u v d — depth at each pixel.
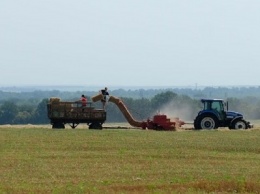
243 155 86.00
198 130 119.06
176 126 122.31
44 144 92.88
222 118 122.69
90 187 57.59
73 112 119.06
